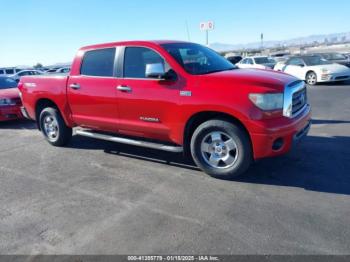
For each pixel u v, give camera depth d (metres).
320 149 5.34
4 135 7.78
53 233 3.22
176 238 3.03
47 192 4.21
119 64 4.99
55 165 5.28
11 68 27.66
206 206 3.62
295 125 4.03
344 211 3.35
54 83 5.93
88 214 3.57
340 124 7.04
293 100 4.13
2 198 4.09
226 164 4.26
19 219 3.54
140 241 3.01
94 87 5.28
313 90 13.09
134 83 4.77
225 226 3.19
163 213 3.51
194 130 4.56
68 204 3.84
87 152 5.91
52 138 6.40
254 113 3.84
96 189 4.23
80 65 5.55
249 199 3.74
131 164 5.14
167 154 5.54
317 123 7.27
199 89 4.16
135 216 3.47
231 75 4.21
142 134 4.94
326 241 2.86
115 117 5.14
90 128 5.77
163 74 4.34
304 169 4.53
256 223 3.21
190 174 4.60
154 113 4.62
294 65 16.09
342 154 5.05
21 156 5.88
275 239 2.93
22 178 4.76
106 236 3.12
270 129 3.84
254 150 3.95
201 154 4.38
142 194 4.01
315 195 3.75
